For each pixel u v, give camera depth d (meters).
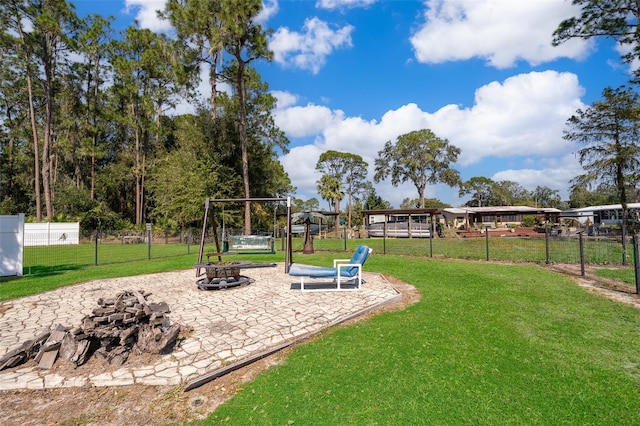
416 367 3.02
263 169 24.83
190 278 7.86
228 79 21.17
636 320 4.30
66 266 10.17
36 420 2.39
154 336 3.39
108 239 22.73
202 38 17.38
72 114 29.11
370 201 51.75
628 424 2.23
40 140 30.06
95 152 28.25
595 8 12.75
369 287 6.43
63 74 28.17
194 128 22.12
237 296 5.84
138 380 2.88
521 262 9.73
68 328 3.61
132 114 28.83
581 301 5.22
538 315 4.52
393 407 2.43
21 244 8.35
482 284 6.49
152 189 26.91
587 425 2.22
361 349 3.45
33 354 3.33
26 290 6.52
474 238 22.98
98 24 29.05
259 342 3.66
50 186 27.30
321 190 44.97
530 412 2.36
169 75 27.08
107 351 3.30
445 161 42.12
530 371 2.94
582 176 14.10
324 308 4.96
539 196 66.69
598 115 13.38
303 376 2.92
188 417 2.40
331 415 2.36
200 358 3.27
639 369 2.98
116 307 3.51
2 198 30.42
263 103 23.97
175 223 22.64
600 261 9.64
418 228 25.53
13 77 27.08
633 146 12.58
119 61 27.92
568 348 3.42
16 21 22.64
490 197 62.25
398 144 42.72
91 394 2.70
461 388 2.67
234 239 12.27
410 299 5.52
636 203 24.09
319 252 13.84
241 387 2.80
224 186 21.36
